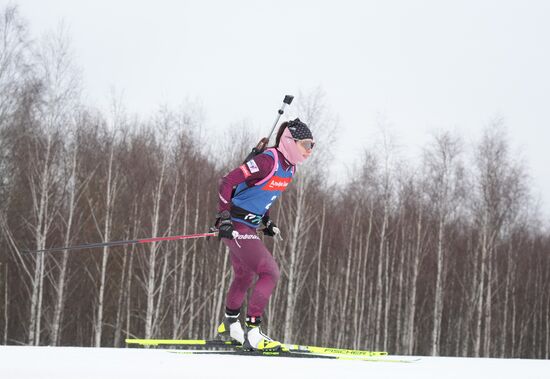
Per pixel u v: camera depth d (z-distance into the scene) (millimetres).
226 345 6668
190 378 4055
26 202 37594
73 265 39500
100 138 42875
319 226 46625
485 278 53844
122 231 40062
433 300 52906
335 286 48094
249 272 6699
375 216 50250
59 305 33250
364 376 4250
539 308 59625
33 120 37125
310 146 6465
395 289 50594
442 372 4738
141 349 6113
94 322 39000
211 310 41625
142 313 42812
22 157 37000
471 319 48094
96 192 39344
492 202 45281
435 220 48938
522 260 57938
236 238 6410
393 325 51938
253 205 6477
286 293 45719
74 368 4156
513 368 5316
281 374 4164
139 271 42531
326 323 44688
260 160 6336
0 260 37406
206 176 43875
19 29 37094
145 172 40219
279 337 45969
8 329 41250
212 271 42062
